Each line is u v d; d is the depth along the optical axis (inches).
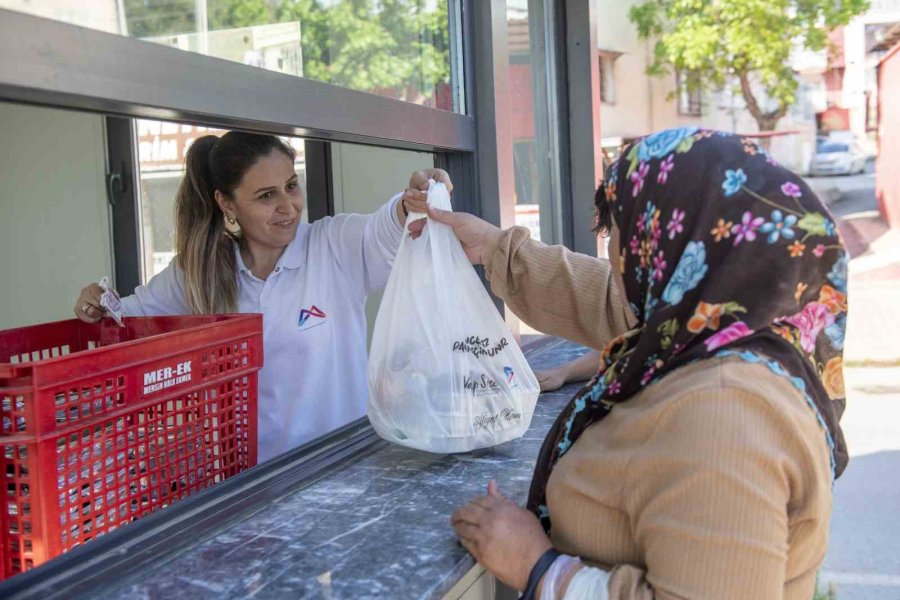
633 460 38.3
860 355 273.4
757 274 38.1
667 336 39.7
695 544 35.0
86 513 48.2
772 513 34.7
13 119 145.7
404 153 118.6
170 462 54.3
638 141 44.5
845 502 168.9
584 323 63.3
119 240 144.6
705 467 35.1
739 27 343.0
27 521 45.7
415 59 84.1
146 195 143.9
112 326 67.3
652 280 41.7
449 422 58.5
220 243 80.0
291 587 41.2
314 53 68.2
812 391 38.9
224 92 49.2
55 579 41.3
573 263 63.7
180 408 54.8
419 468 59.3
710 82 366.9
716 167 39.6
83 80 39.7
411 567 43.2
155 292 83.7
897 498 168.1
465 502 52.3
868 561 143.1
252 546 46.2
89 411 47.1
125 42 42.2
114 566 43.1
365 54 75.8
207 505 51.3
